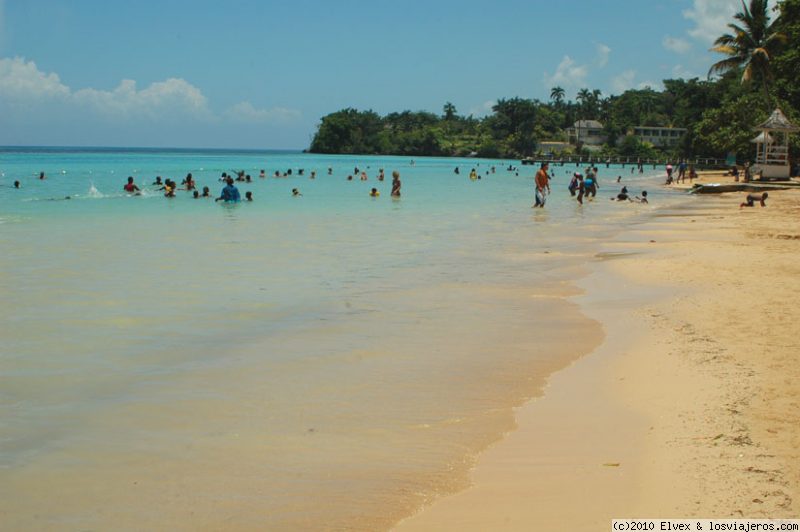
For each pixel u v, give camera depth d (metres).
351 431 6.04
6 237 18.95
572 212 30.12
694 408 6.45
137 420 6.19
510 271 14.46
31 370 7.49
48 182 47.31
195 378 7.36
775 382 7.07
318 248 17.64
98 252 16.38
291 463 5.41
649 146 151.75
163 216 25.97
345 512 4.69
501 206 33.34
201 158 142.62
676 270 14.25
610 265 15.18
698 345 8.59
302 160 136.12
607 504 4.75
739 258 15.74
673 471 5.18
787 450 5.43
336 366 7.88
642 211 30.72
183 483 5.05
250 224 23.55
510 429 6.15
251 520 4.57
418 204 34.09
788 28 59.62
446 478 5.21
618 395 6.97
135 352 8.23
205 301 11.12
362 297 11.68
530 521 4.55
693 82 102.81
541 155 162.38
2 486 4.97
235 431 5.99
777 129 46.31
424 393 7.04
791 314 10.12
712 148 78.88
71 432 5.91
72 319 9.73
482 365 8.00
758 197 36.50
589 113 181.75
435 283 13.05
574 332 9.52
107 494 4.88
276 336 9.10
